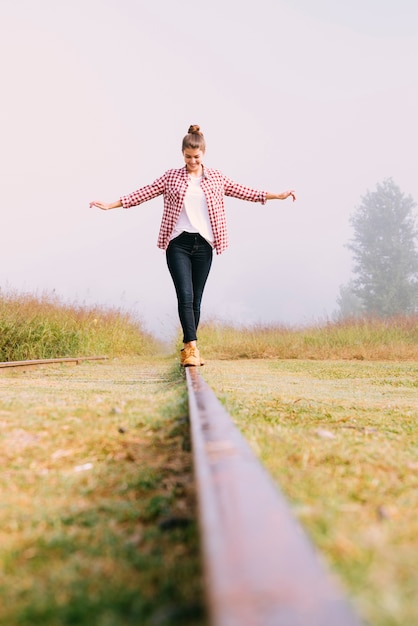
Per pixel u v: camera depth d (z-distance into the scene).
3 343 8.90
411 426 2.60
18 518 1.33
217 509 0.90
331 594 0.61
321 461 1.75
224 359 10.89
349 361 9.83
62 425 2.29
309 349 11.80
